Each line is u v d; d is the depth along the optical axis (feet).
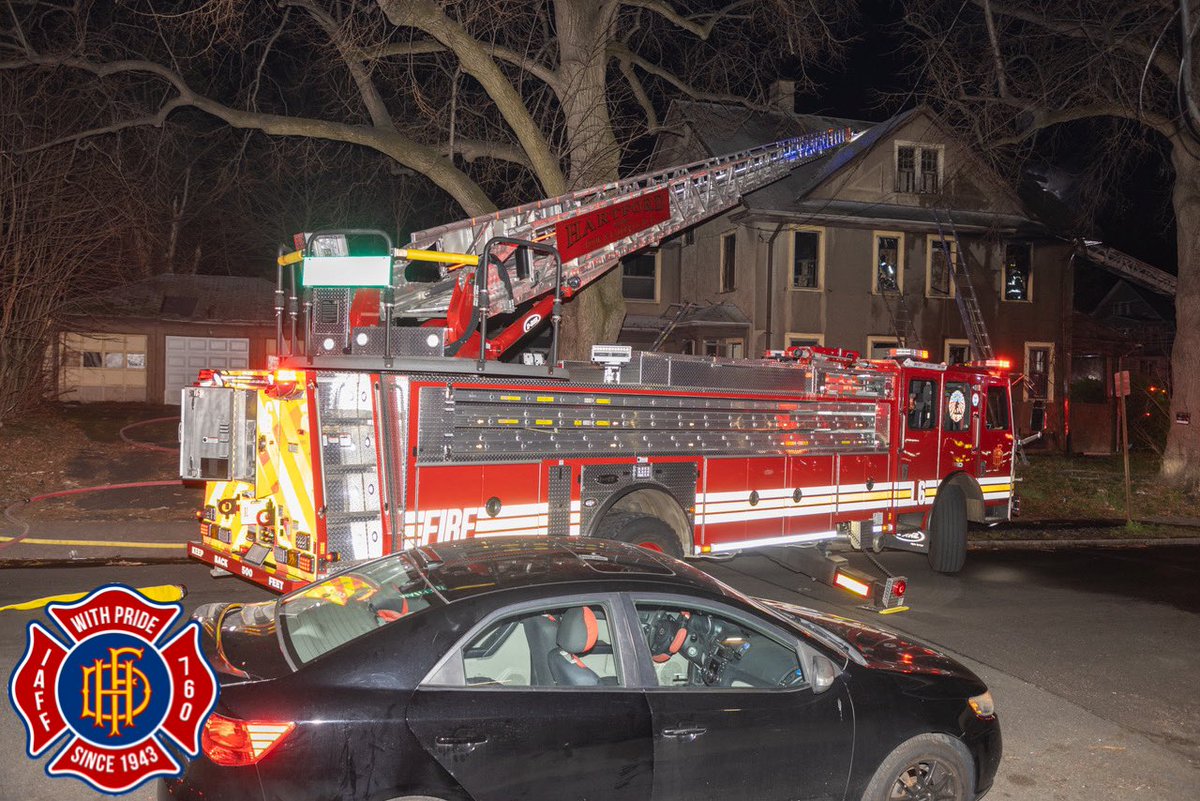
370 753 11.04
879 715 13.79
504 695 11.91
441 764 11.30
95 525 36.45
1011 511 39.01
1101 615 31.07
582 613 13.02
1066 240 86.22
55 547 33.37
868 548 33.96
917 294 84.33
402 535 21.16
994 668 24.57
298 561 20.67
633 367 25.86
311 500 20.51
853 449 32.42
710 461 27.73
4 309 58.59
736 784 12.92
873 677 14.11
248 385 22.57
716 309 83.61
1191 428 63.77
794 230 81.15
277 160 62.75
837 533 32.63
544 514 23.80
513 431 23.30
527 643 14.15
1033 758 18.81
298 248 23.48
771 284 80.53
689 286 93.40
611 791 12.21
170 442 58.65
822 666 13.67
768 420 29.55
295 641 12.40
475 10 43.21
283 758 10.76
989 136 60.54
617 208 34.86
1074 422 88.94
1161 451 86.28
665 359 26.58
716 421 28.02
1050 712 21.49
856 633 16.08
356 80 49.03
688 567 14.83
